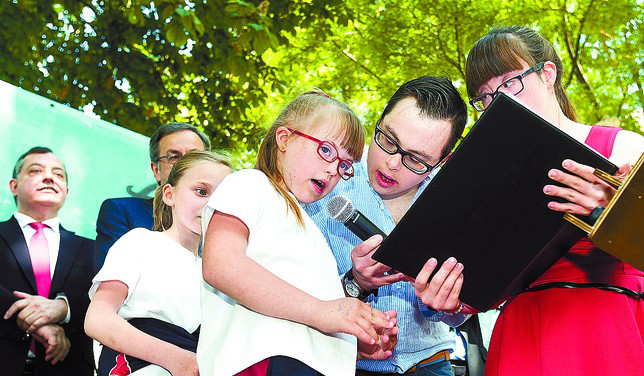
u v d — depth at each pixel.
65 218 4.16
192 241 3.22
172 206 3.28
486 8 9.97
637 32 10.17
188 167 3.27
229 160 3.39
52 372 3.82
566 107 2.70
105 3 8.73
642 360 2.22
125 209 4.21
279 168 2.32
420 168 2.65
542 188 2.14
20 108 4.07
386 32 10.06
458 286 2.32
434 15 9.97
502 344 2.45
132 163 4.52
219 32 8.41
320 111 2.31
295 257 2.15
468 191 2.17
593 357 2.25
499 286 2.32
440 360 2.99
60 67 8.59
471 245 2.25
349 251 2.89
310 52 10.48
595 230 2.03
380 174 2.71
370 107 10.67
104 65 8.66
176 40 7.08
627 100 10.43
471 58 2.67
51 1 8.59
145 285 2.95
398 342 2.86
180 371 2.71
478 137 2.11
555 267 2.41
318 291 2.15
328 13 8.98
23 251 3.91
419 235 2.25
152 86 8.71
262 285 1.98
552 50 2.64
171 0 7.16
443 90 2.68
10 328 3.73
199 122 9.05
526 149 2.11
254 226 2.12
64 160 4.20
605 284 2.33
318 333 2.13
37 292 3.88
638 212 1.96
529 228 2.20
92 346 3.96
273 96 9.75
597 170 2.06
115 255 2.99
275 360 2.06
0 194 3.99
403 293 2.87
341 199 2.50
